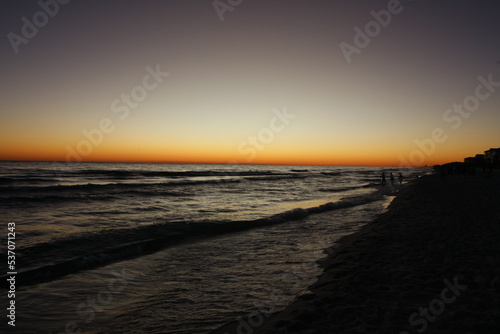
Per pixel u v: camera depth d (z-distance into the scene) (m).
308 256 7.02
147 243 8.07
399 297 4.06
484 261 5.37
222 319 4.00
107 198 19.34
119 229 9.60
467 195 17.52
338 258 6.14
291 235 9.43
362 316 3.57
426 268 5.16
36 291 5.09
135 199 19.41
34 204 15.62
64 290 5.14
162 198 20.48
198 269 6.23
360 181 50.62
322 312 3.73
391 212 12.39
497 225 8.56
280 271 5.96
